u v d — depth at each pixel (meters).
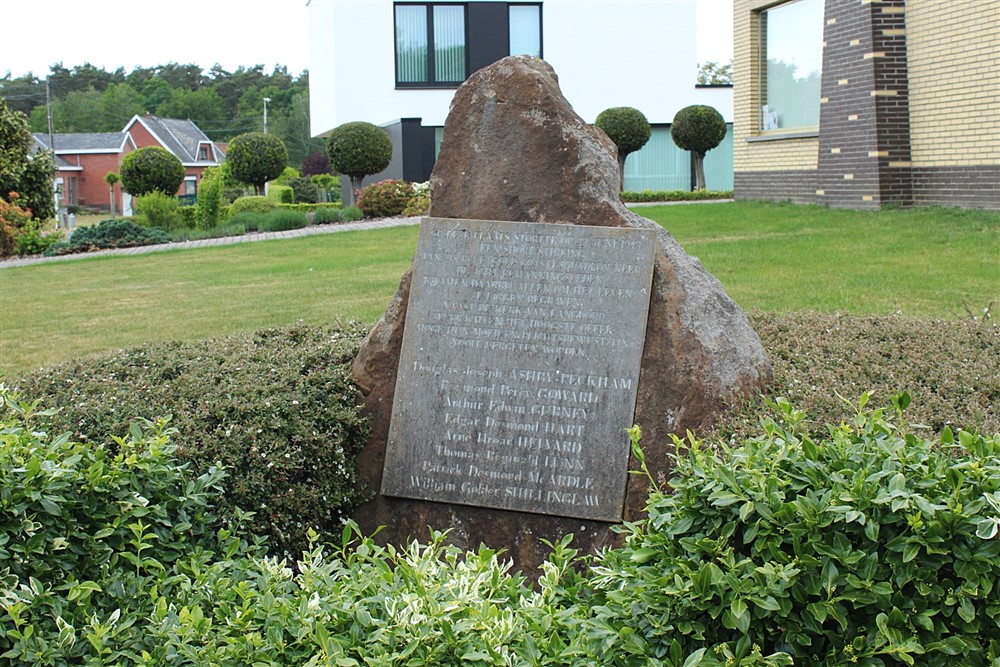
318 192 43.53
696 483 3.53
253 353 6.17
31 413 4.62
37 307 12.70
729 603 3.28
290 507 4.87
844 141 16.78
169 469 4.28
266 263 15.80
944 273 10.44
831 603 3.26
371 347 5.55
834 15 16.75
